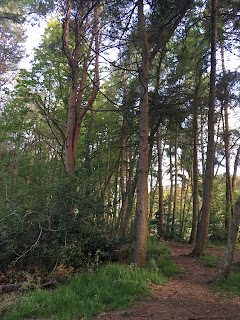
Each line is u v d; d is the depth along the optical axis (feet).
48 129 59.62
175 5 31.53
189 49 42.14
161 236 57.31
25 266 25.36
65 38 40.47
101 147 54.54
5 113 54.54
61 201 26.89
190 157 69.00
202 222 36.37
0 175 31.17
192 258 34.96
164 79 41.55
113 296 18.37
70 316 15.81
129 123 42.63
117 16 33.45
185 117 40.63
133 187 38.81
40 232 25.73
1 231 26.40
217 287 21.25
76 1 35.53
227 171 58.65
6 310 17.22
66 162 37.93
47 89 50.29
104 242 28.66
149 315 15.71
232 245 22.85
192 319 14.96
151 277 23.00
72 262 25.61
